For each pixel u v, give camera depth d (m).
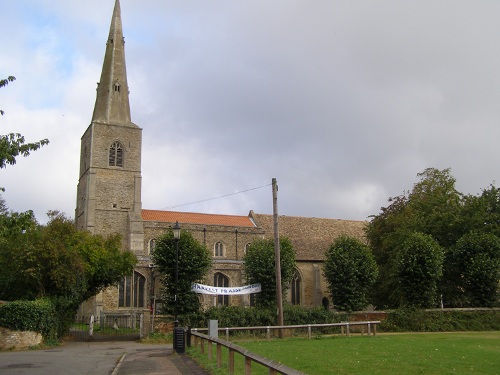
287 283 49.06
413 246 41.91
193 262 39.31
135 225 57.59
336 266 47.28
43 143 15.92
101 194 59.12
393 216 54.22
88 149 60.97
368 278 47.09
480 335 33.50
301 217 69.25
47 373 17.06
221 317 36.75
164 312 38.56
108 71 63.47
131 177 60.88
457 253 43.66
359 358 19.66
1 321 27.50
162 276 50.25
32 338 28.14
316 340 29.62
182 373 16.34
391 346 24.78
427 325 38.78
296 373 8.16
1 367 18.88
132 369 17.77
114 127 61.22
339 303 46.84
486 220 47.50
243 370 15.84
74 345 30.91
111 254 38.12
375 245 55.53
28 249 31.08
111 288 52.19
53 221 38.16
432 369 16.67
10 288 33.16
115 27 65.12
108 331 40.81
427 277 40.94
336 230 68.56
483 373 15.95
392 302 49.44
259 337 32.56
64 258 32.22
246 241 62.66
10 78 15.65
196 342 23.70
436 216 48.00
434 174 56.53
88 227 57.56
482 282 42.19
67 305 32.78
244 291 41.84
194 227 60.31
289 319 38.34
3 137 15.20
